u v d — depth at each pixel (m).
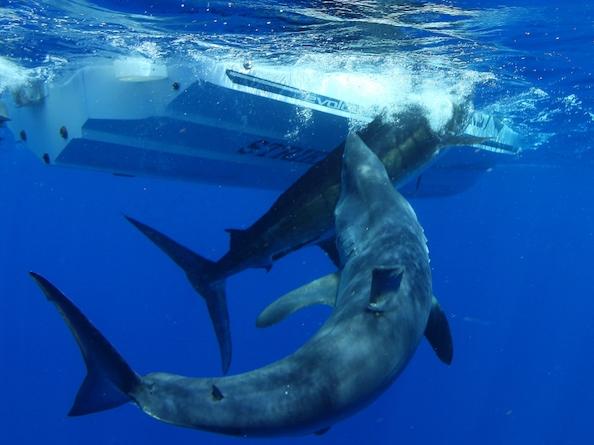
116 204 83.62
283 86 9.85
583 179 37.94
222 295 8.58
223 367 8.32
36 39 10.16
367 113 11.04
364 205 7.11
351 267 6.53
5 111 11.47
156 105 9.45
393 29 9.91
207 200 73.31
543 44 10.86
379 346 5.10
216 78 9.18
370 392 4.97
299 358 4.90
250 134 10.32
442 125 9.47
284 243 8.65
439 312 6.57
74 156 10.72
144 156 10.51
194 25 9.55
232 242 8.62
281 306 6.77
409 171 9.13
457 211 76.00
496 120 15.53
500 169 35.62
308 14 9.12
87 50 9.80
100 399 4.77
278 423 4.64
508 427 37.12
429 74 12.58
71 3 8.82
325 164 8.70
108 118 9.74
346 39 10.23
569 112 17.47
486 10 9.09
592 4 8.84
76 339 4.75
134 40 9.95
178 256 8.54
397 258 6.18
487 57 11.59
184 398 4.71
